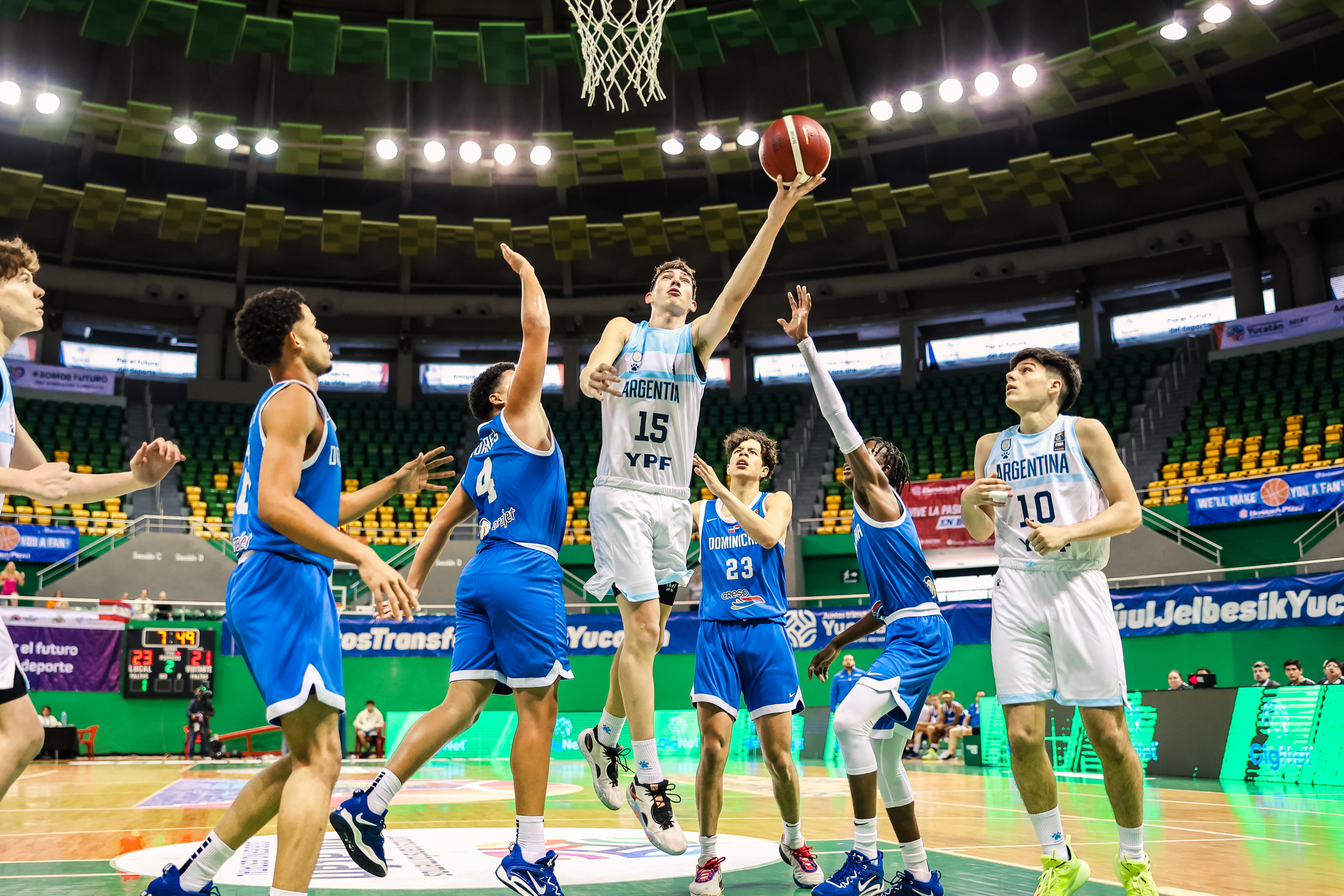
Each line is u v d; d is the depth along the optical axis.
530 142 20.80
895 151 22.20
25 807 7.51
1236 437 19.61
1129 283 22.97
